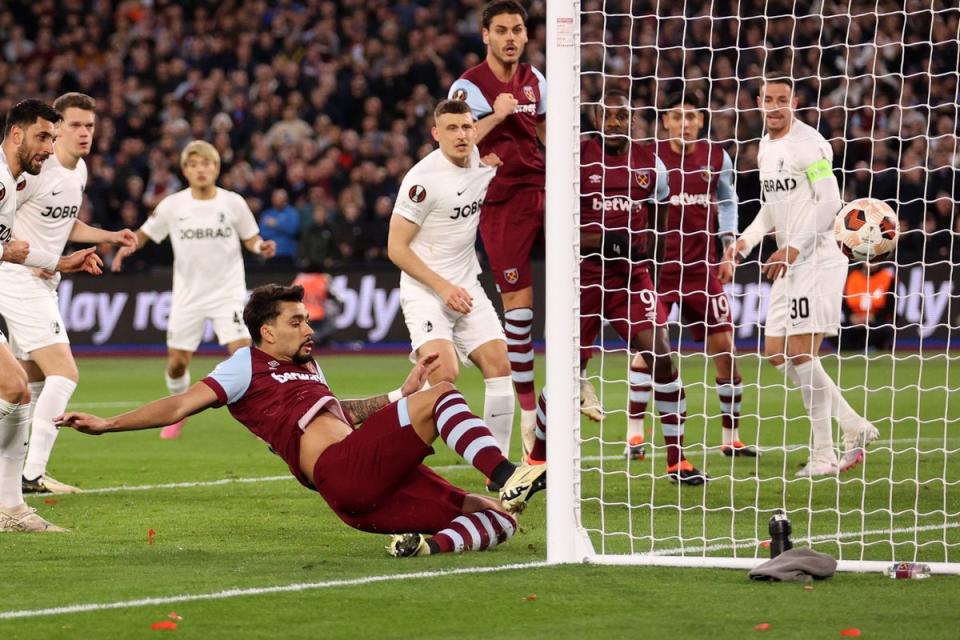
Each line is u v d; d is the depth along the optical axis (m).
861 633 11.66
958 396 36.62
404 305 21.11
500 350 21.41
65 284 54.03
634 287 22.95
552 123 15.40
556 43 15.41
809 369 22.97
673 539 17.02
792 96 23.36
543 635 11.70
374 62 61.31
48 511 19.52
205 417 34.56
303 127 58.47
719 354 25.95
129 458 26.19
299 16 64.62
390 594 13.34
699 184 25.72
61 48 65.88
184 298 30.08
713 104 54.47
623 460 25.45
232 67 62.88
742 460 25.47
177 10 65.38
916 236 48.91
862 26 56.28
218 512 19.38
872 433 22.81
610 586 13.76
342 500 15.51
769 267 23.39
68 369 21.70
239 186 55.28
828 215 23.05
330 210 53.44
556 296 15.28
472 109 23.06
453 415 15.23
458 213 20.81
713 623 12.09
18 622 12.16
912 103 55.50
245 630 11.88
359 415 16.73
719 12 57.22
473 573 14.45
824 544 16.59
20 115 17.88
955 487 21.36
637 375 25.23
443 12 63.97
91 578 14.25
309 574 14.42
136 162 57.28
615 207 22.89
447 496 16.09
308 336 16.25
